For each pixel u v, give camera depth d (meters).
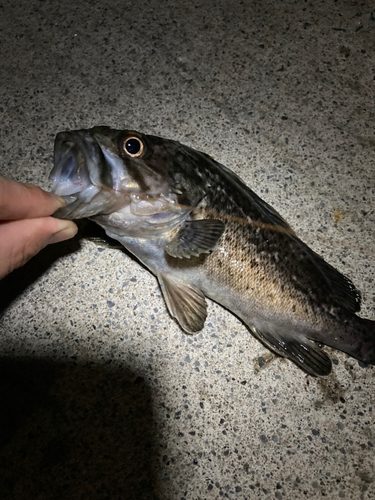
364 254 0.28
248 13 0.34
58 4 0.35
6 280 0.26
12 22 0.34
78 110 0.31
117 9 0.34
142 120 0.31
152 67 0.32
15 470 0.23
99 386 0.25
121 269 0.27
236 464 0.24
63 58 0.33
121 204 0.21
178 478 0.23
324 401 0.25
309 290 0.24
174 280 0.25
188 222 0.23
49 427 0.24
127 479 0.23
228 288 0.24
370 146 0.30
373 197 0.29
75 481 0.23
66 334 0.26
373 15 0.34
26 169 0.29
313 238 0.28
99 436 0.24
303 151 0.30
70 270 0.26
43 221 0.18
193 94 0.31
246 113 0.31
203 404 0.25
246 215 0.23
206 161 0.24
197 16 0.34
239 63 0.32
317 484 0.24
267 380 0.25
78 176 0.20
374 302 0.27
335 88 0.32
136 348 0.25
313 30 0.34
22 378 0.25
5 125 0.30
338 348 0.25
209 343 0.26
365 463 0.24
